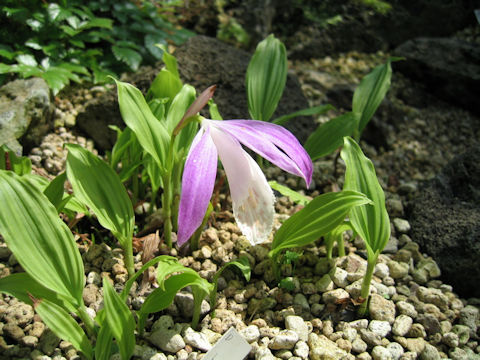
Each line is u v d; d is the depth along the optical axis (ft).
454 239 0.83
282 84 0.90
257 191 0.54
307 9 1.48
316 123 1.17
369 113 0.89
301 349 0.65
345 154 0.67
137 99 0.67
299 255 0.77
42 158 0.92
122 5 1.23
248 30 1.39
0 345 0.61
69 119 1.03
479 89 1.28
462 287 0.80
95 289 0.70
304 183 0.99
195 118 0.54
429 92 1.37
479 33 1.55
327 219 0.64
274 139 0.53
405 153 1.17
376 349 0.66
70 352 0.61
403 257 0.83
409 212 0.95
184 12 1.43
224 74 1.05
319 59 1.48
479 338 0.71
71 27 1.13
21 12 1.05
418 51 1.36
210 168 0.49
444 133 1.26
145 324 0.66
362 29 1.49
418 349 0.68
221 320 0.68
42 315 0.54
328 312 0.72
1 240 0.76
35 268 0.53
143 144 0.67
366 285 0.69
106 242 0.80
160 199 0.90
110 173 0.65
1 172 0.53
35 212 0.54
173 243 0.79
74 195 0.65
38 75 0.98
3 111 0.89
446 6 1.52
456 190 0.92
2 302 0.66
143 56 1.22
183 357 0.62
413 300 0.76
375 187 0.67
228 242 0.81
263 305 0.71
